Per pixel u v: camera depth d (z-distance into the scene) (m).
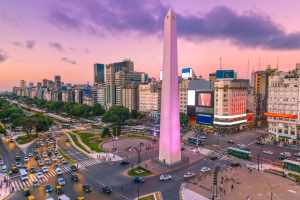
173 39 73.00
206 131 134.62
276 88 110.38
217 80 142.50
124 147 104.31
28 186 60.47
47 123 132.88
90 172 70.94
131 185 59.88
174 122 75.62
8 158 88.69
